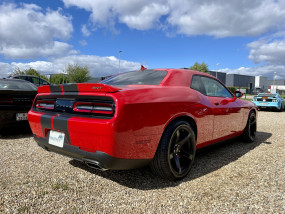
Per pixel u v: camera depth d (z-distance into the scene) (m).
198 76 2.87
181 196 1.96
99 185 2.16
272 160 2.97
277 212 1.71
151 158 2.02
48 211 1.70
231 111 3.20
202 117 2.55
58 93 2.23
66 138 2.09
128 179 2.30
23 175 2.36
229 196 1.96
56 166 2.64
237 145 3.83
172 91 2.28
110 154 1.81
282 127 5.95
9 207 1.74
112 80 2.85
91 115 1.94
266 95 11.95
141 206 1.79
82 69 39.78
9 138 4.11
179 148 2.27
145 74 2.74
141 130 1.89
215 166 2.73
